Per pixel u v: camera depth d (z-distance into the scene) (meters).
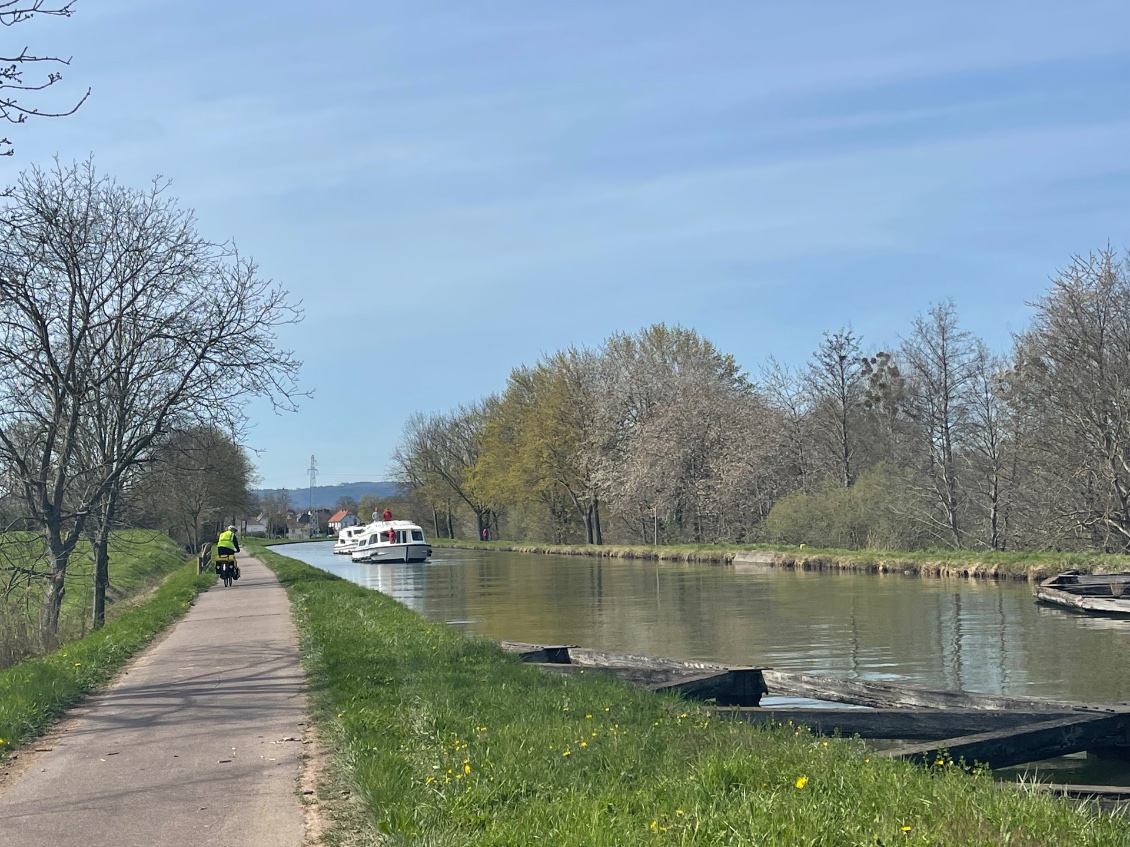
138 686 12.38
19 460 22.05
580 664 15.54
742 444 56.03
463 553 74.38
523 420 71.00
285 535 160.25
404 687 10.82
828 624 21.38
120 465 25.44
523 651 15.95
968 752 8.92
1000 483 38.31
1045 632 19.45
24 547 22.53
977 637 18.97
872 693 12.19
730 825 5.55
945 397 40.03
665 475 58.50
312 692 11.24
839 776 6.60
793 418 55.97
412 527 63.50
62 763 8.30
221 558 33.47
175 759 8.27
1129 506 31.72
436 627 17.52
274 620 20.41
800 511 46.00
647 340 64.44
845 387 50.28
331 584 31.06
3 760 8.51
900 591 28.27
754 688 13.51
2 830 6.42
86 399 25.05
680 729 8.92
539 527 76.62
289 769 7.80
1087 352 32.69
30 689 11.09
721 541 56.50
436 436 98.19
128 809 6.80
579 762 7.45
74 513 22.83
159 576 51.84
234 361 25.61
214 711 10.37
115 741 9.11
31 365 22.41
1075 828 5.46
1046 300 34.16
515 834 5.65
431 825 6.07
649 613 24.67
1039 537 35.69
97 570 25.91
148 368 26.36
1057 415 34.06
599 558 57.47
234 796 7.05
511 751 7.68
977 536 38.69
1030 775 9.12
